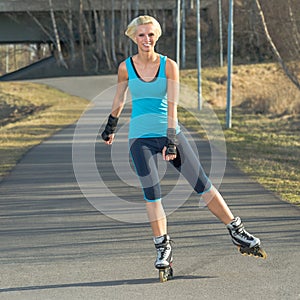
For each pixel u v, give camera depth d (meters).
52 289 6.86
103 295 6.64
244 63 68.62
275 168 16.36
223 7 71.62
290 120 33.31
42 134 26.28
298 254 8.11
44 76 69.94
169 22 77.31
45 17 77.00
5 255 8.24
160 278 7.04
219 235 9.16
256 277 7.17
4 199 12.26
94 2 72.62
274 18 35.19
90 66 71.75
